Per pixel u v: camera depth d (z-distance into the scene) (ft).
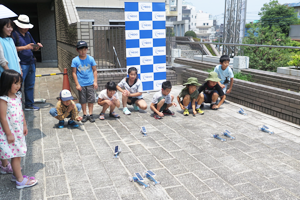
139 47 22.85
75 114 14.87
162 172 10.36
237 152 12.23
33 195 8.83
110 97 16.63
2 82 8.48
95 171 10.42
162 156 11.78
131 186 9.37
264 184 9.57
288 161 11.39
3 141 8.68
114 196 8.78
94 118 17.26
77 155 11.82
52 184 9.48
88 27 21.09
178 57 34.50
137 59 23.02
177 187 9.32
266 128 14.92
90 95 16.49
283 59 26.50
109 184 9.49
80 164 10.99
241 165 10.98
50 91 25.84
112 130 15.11
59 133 14.53
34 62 18.45
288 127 15.62
